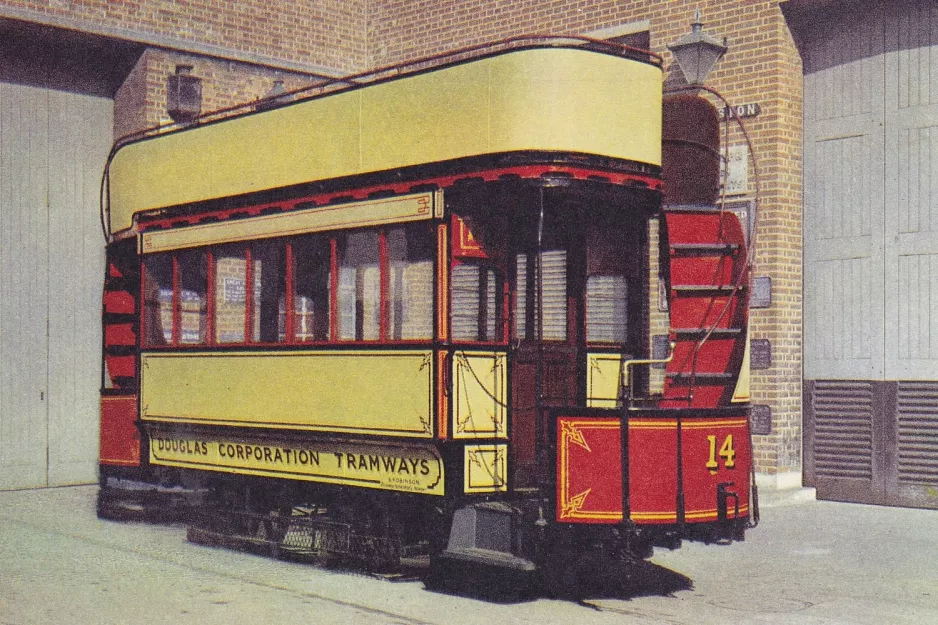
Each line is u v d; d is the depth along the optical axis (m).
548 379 8.36
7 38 13.53
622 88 8.12
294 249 9.24
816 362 12.02
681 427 7.53
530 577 7.83
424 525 8.36
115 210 11.46
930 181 11.32
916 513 11.20
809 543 9.77
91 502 12.64
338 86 15.72
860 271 11.73
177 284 10.45
